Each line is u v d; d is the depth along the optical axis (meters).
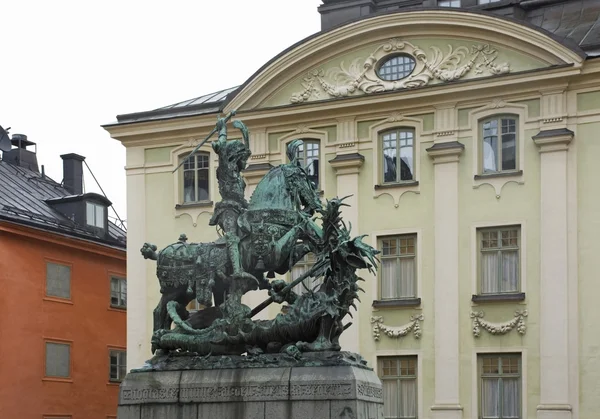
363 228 41.25
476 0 44.66
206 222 44.16
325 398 17.61
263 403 17.94
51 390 49.66
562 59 38.75
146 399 18.69
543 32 39.00
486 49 40.25
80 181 59.41
